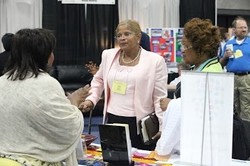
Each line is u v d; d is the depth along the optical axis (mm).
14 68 1644
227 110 1593
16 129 1567
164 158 2031
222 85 1595
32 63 1629
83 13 7520
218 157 1623
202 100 1643
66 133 1602
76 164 1748
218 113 1610
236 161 1896
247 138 2021
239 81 5145
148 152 2166
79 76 7238
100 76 2695
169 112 2016
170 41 7090
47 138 1587
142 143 2451
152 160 2037
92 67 4477
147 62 2451
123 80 2457
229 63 5188
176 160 1916
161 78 2455
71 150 1654
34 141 1568
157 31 7070
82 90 1972
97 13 7598
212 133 1627
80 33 7535
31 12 7219
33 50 1629
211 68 1832
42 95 1562
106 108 2551
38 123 1555
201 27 1873
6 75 1654
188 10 8008
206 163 1649
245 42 5113
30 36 1634
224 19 8633
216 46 1895
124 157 1915
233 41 5199
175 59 7090
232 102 1581
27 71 1624
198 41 1863
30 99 1557
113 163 1953
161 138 2057
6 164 1522
